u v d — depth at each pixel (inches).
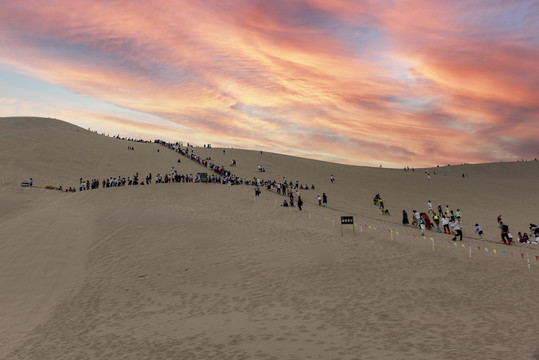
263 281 592.1
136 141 3705.7
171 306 511.5
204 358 347.3
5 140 2785.4
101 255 733.9
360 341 371.2
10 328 473.7
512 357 318.3
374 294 520.7
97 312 505.0
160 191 1488.7
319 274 613.3
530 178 4306.1
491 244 924.6
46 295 577.6
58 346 411.2
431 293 517.7
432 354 333.1
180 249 754.8
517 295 499.5
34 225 911.7
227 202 1336.1
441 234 1044.5
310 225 991.6
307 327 416.2
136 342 402.3
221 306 501.4
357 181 2797.7
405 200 2100.1
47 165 2352.4
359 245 776.3
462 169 4879.4
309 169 3174.2
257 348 363.6
